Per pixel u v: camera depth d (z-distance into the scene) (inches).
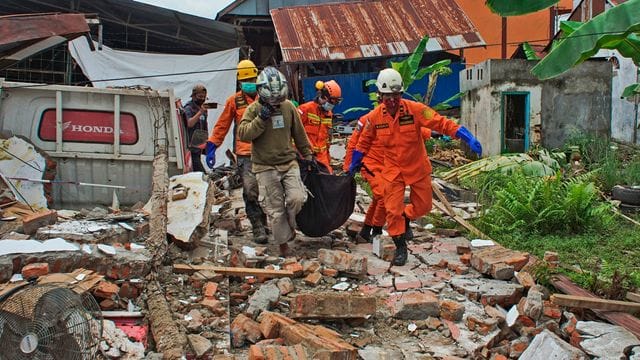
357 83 816.3
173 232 241.9
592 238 303.1
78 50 508.7
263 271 229.5
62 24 300.8
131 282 196.9
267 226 296.8
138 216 247.1
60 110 310.3
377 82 250.4
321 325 199.9
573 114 579.8
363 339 194.5
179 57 555.5
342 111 815.7
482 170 463.8
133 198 320.8
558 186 343.0
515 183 370.0
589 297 211.2
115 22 517.0
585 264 263.0
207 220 254.2
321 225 273.1
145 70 542.6
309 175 271.1
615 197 397.7
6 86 302.7
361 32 844.0
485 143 582.2
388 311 211.6
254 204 281.9
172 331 173.8
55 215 228.4
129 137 318.3
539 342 182.2
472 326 200.5
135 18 525.7
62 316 145.3
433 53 859.4
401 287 230.8
